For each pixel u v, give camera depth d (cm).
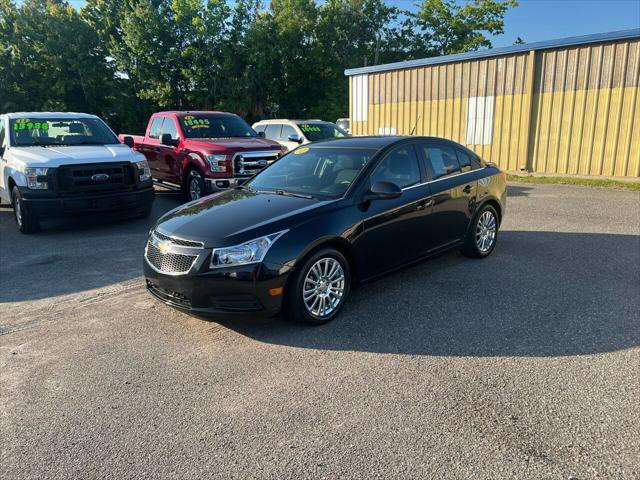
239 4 3681
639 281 527
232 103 3553
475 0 4334
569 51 1295
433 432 283
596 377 337
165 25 3503
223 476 254
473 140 1539
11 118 890
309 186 496
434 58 1569
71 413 314
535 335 403
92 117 966
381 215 473
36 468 264
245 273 393
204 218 441
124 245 728
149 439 286
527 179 1353
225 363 373
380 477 250
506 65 1420
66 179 762
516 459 259
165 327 441
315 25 4072
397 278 552
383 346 391
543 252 648
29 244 740
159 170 1127
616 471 249
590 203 995
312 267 421
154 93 3447
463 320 436
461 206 570
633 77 1194
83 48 3434
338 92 4047
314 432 287
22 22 3406
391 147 514
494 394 320
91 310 484
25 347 407
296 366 364
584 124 1298
